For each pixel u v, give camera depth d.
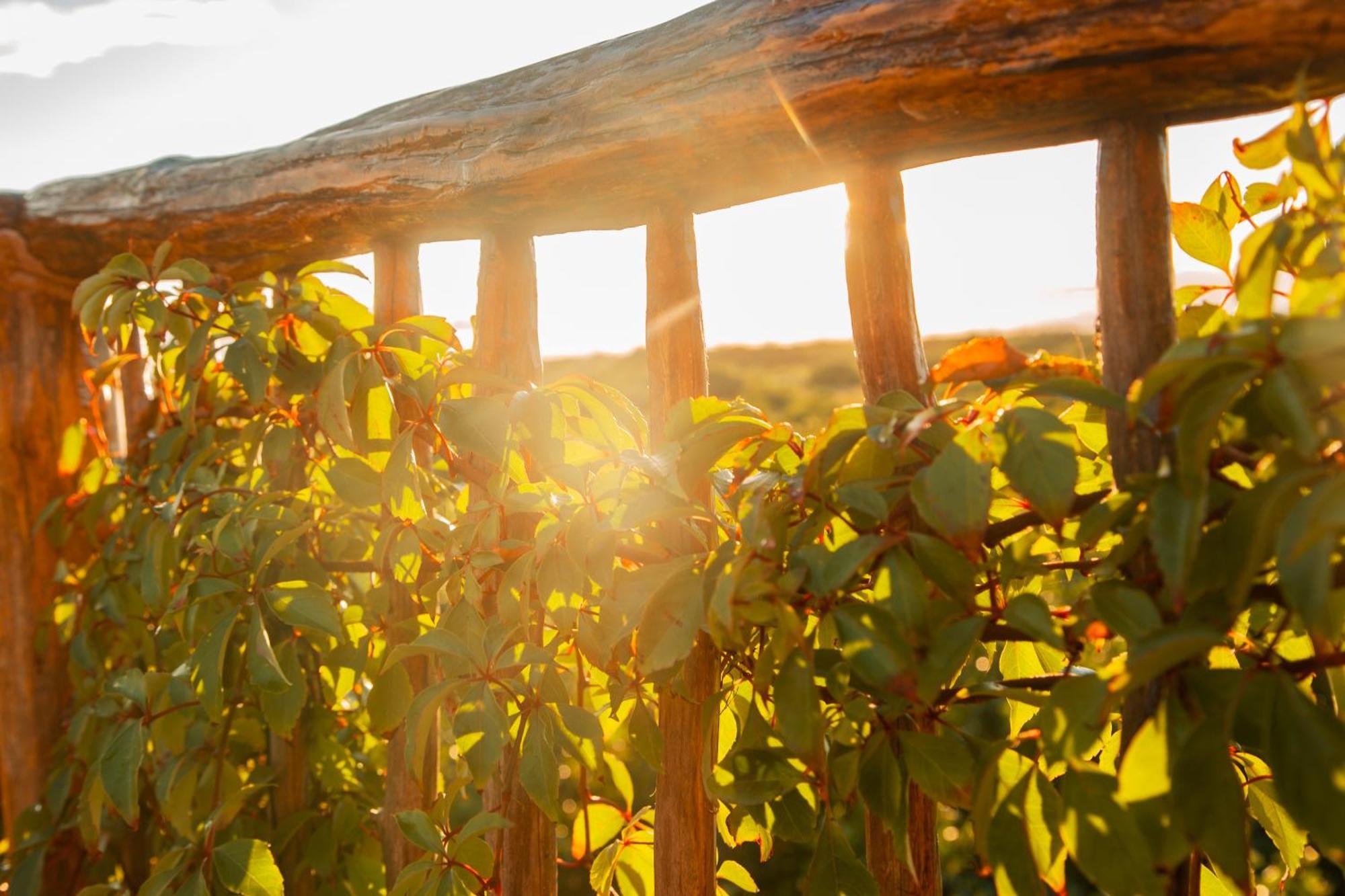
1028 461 0.76
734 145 1.05
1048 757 0.76
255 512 1.37
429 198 1.30
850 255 1.04
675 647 0.91
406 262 1.45
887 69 0.90
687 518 1.04
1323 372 0.63
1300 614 0.61
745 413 1.03
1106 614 0.76
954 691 0.93
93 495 1.74
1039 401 1.03
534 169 1.18
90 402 1.95
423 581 1.31
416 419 1.33
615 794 1.31
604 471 1.11
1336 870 2.31
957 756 0.88
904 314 1.02
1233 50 0.75
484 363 1.33
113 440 2.04
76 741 1.65
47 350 1.87
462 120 1.26
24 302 1.84
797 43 0.96
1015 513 1.03
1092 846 0.76
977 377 0.88
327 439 1.31
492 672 1.09
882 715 0.93
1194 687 0.74
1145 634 0.73
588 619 1.11
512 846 1.28
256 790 1.55
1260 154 0.84
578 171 1.16
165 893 1.29
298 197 1.42
